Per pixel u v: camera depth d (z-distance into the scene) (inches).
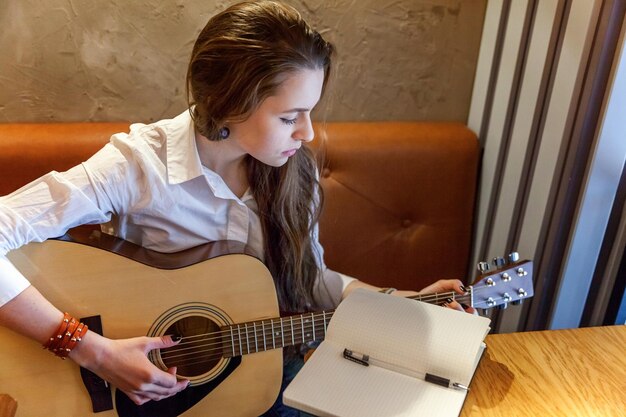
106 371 36.5
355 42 54.1
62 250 36.9
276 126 34.9
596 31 42.2
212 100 34.6
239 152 39.7
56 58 50.2
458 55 55.9
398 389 30.9
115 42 50.4
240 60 32.9
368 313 34.1
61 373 37.8
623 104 43.0
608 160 44.8
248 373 41.3
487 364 36.7
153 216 40.3
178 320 39.5
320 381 31.1
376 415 29.3
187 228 41.4
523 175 50.9
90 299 37.9
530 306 52.1
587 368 37.0
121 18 49.7
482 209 57.8
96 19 49.4
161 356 39.8
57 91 51.4
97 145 49.7
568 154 45.8
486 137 56.2
